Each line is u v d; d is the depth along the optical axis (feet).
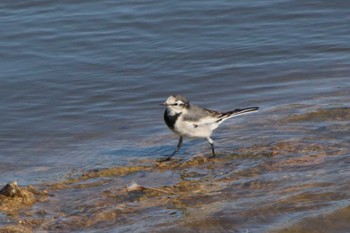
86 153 55.62
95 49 75.92
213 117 52.11
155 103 65.41
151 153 54.49
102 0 86.22
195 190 46.24
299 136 54.70
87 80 69.82
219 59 73.77
